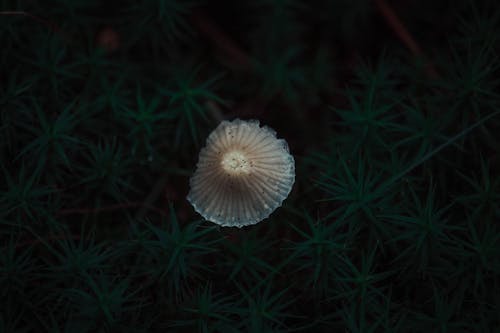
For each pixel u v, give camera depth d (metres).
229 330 0.17
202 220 0.18
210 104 0.21
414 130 0.19
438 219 0.18
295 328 0.18
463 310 0.18
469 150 0.19
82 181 0.19
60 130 0.19
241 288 0.18
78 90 0.20
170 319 0.18
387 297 0.18
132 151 0.19
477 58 0.19
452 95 0.19
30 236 0.19
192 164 0.20
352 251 0.18
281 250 0.19
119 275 0.18
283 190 0.19
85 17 0.21
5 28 0.20
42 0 0.21
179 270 0.18
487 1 0.20
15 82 0.20
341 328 0.18
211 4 0.23
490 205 0.18
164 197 0.20
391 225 0.18
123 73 0.20
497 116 0.19
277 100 0.22
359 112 0.19
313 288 0.18
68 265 0.18
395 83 0.20
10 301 0.18
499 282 0.18
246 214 0.18
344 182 0.18
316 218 0.19
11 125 0.19
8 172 0.19
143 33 0.21
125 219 0.20
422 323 0.18
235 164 0.18
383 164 0.19
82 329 0.17
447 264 0.18
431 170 0.19
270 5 0.22
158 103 0.20
